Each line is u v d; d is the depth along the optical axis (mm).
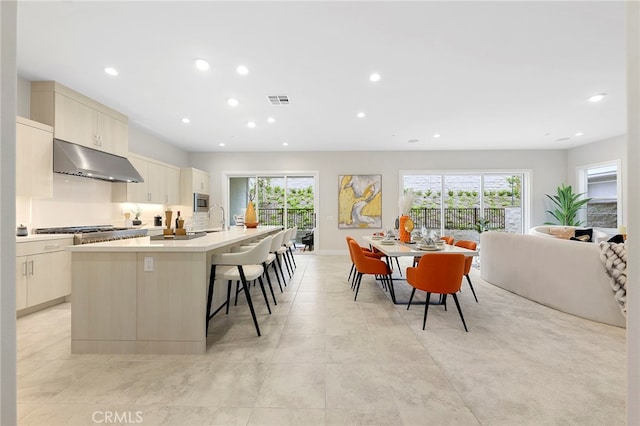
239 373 1841
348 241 3922
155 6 2137
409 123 4965
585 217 6660
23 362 1976
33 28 2379
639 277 687
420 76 3250
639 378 689
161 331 2100
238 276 2441
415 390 1672
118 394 1628
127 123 4543
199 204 6652
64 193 3850
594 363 1966
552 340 2322
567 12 2213
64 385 1709
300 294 3676
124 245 2133
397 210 7168
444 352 2123
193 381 1754
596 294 2721
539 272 3277
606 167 6215
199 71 3119
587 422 1416
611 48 2691
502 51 2746
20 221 3285
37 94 3348
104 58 2861
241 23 2336
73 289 2109
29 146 3104
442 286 2527
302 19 2291
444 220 7273
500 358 2035
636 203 692
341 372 1855
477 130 5410
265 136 5828
